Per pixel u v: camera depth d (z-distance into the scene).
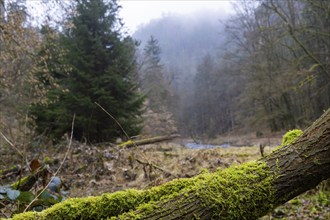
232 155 7.04
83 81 11.44
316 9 15.27
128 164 6.17
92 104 10.86
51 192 2.83
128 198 1.80
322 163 1.66
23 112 10.20
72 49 11.25
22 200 2.48
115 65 12.00
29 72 9.21
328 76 15.59
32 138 8.16
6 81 8.97
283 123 24.42
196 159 6.49
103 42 12.26
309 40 17.14
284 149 1.79
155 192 1.80
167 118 25.27
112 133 11.70
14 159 5.89
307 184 1.69
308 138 1.74
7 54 8.30
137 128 12.16
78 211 1.74
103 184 5.20
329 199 4.13
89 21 11.95
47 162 5.78
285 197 1.68
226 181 1.67
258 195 1.63
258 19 23.45
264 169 1.72
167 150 8.93
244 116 32.00
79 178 5.54
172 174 4.70
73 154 7.06
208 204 1.60
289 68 17.84
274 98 22.59
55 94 11.16
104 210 1.76
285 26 16.30
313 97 19.16
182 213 1.60
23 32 7.94
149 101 27.27
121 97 12.09
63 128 10.99
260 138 23.17
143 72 32.50
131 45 13.22
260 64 22.02
